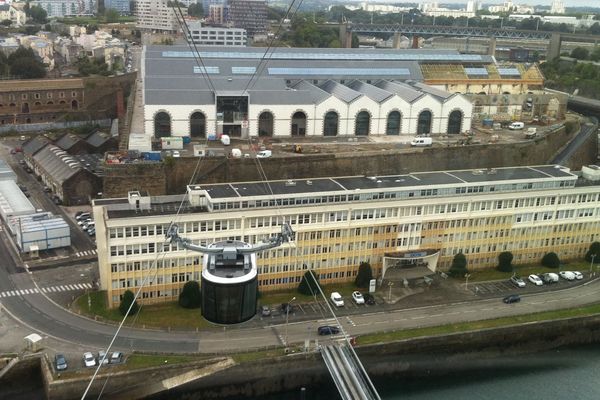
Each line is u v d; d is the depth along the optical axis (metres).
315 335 120.38
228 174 176.62
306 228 135.62
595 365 125.81
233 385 111.12
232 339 118.06
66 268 148.62
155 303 130.62
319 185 143.12
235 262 76.50
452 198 145.00
